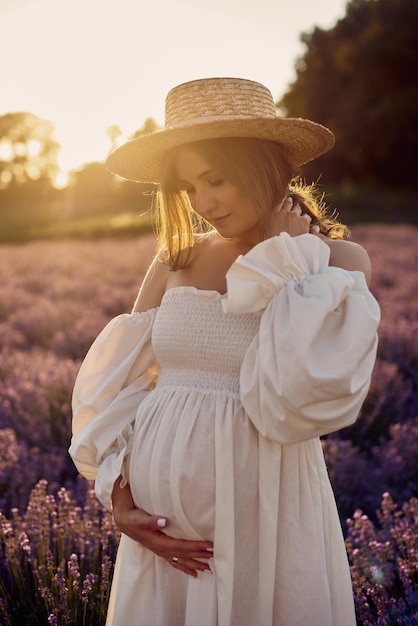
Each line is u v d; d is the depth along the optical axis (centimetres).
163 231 215
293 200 205
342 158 5234
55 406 513
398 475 394
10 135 8731
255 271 176
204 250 212
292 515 185
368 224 2792
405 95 4947
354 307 169
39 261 1712
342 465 388
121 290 1152
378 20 5281
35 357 662
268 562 182
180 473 186
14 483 374
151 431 196
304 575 184
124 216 3712
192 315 196
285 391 164
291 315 166
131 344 220
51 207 5759
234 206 192
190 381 196
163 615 195
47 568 271
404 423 481
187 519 188
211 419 188
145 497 194
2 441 417
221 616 181
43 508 304
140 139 192
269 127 185
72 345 757
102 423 208
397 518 315
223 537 181
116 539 292
